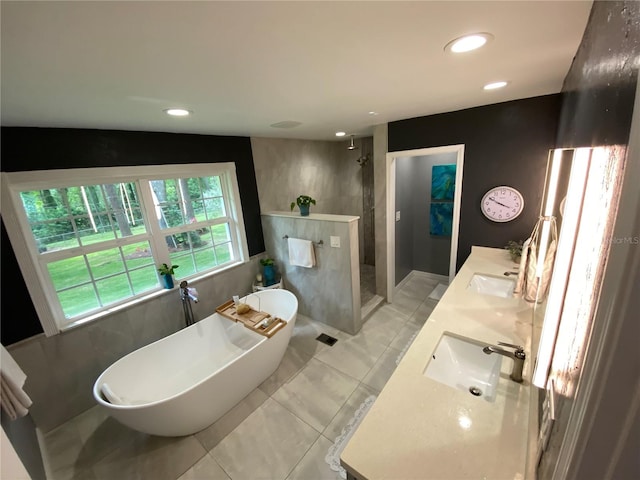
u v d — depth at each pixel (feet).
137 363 7.24
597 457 1.11
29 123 5.77
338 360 8.79
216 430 6.64
